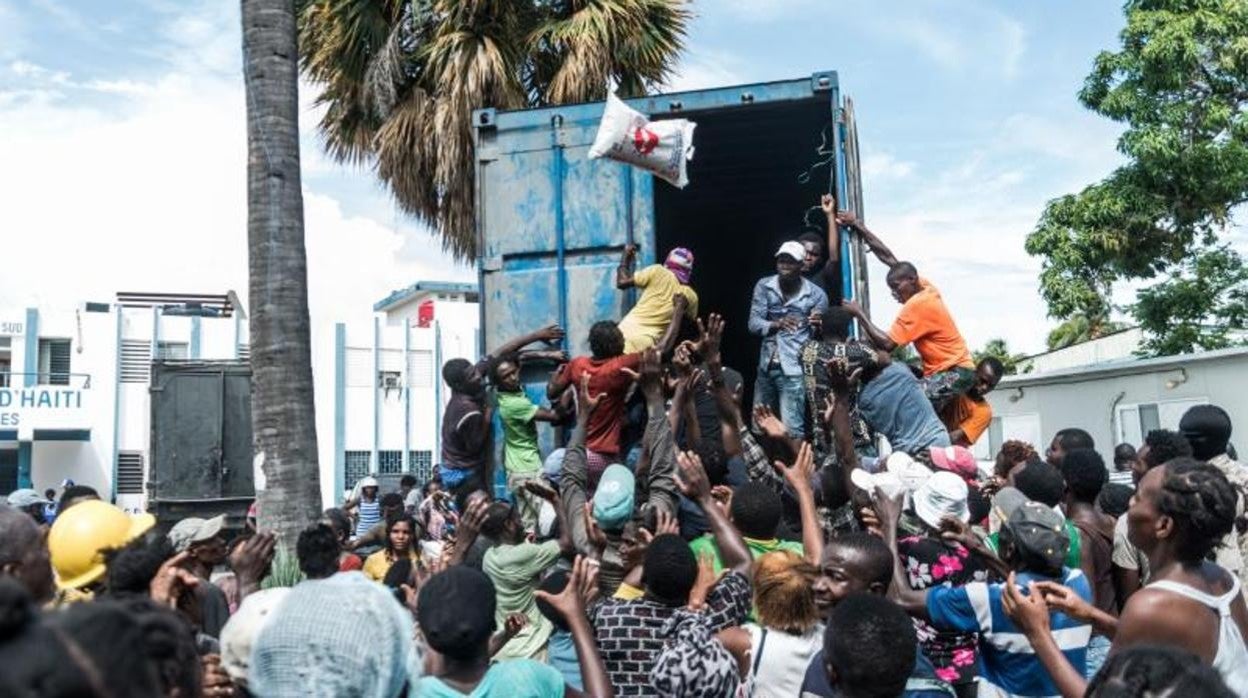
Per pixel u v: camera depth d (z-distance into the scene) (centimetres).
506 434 681
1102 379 1420
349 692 211
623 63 1291
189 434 1008
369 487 1184
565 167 710
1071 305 1633
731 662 306
